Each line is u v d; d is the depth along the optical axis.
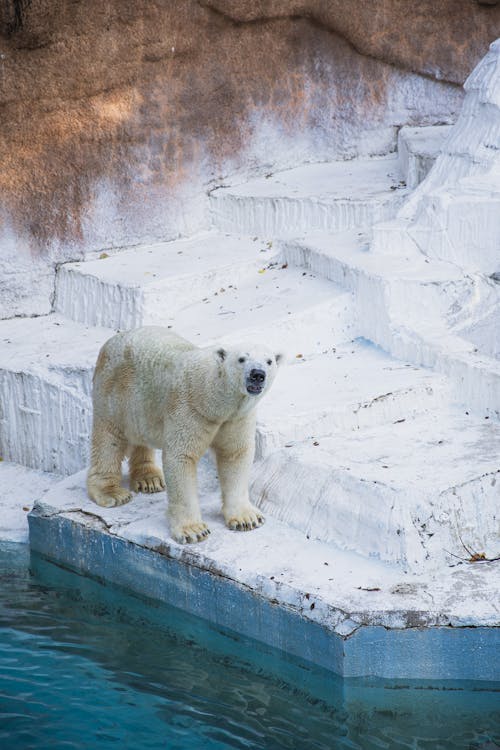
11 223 13.37
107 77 13.73
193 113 14.88
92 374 11.59
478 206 12.25
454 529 8.65
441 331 11.66
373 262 12.52
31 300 13.74
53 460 12.13
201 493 9.97
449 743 7.21
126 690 7.82
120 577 9.48
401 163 15.86
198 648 8.54
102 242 14.20
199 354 8.66
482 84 13.30
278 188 15.20
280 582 8.24
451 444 9.84
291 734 7.29
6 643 8.54
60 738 7.16
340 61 16.25
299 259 13.81
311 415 10.20
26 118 13.20
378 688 7.79
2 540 10.60
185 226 15.03
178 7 14.15
